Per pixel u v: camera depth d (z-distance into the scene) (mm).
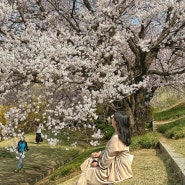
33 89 12609
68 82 11414
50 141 11750
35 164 17859
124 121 4996
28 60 10773
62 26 13133
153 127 16531
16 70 10711
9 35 11523
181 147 9375
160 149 11008
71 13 13180
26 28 11406
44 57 10805
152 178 7234
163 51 18750
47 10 13555
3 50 10984
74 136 23031
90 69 11836
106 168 5012
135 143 11898
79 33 12539
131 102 15102
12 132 11609
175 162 7312
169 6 13258
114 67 11945
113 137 4996
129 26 13688
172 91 28078
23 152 16297
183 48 15234
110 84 11531
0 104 13102
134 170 8242
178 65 19219
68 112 11195
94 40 12086
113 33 12969
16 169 16484
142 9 13453
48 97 12172
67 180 10781
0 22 11695
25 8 13242
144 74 15164
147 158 9711
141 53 15086
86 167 5273
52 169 17266
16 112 11609
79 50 11742
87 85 11703
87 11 12117
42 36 10875
